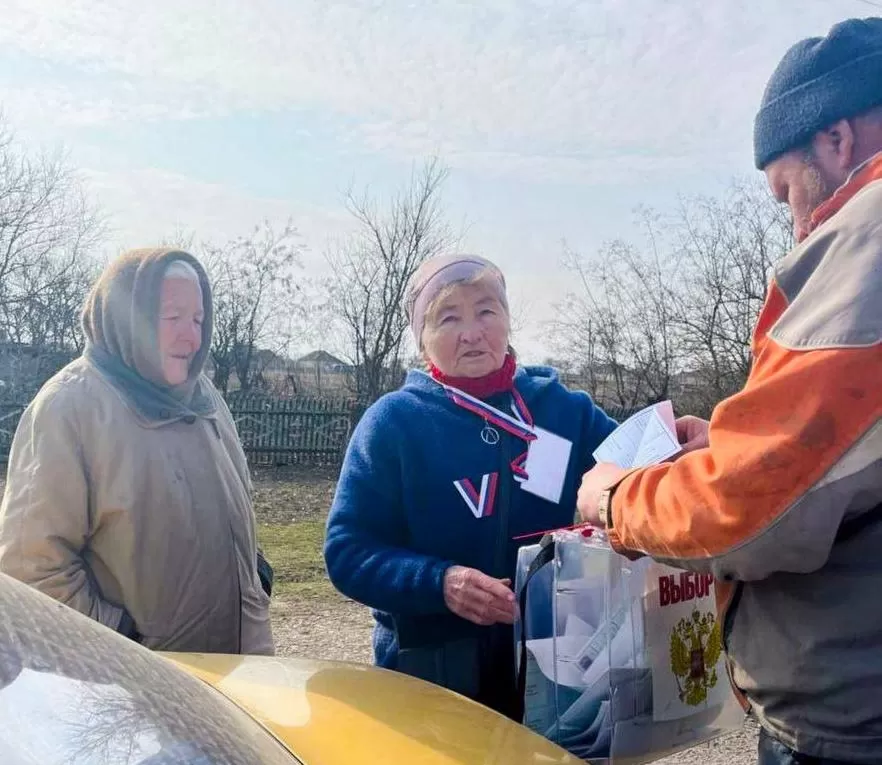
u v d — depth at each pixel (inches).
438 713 72.8
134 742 48.8
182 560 99.4
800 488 54.2
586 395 106.2
